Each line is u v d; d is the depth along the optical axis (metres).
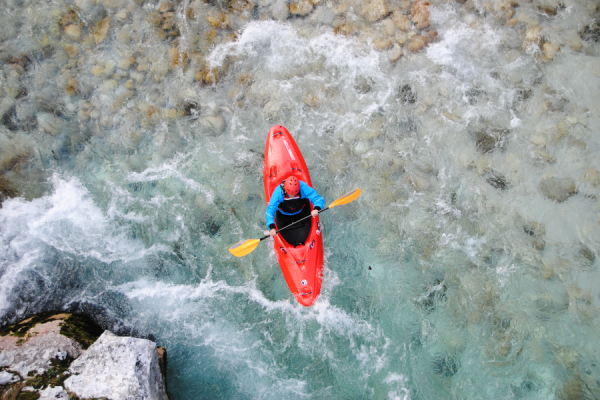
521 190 6.00
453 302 5.37
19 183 6.42
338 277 5.64
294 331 5.36
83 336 5.06
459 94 6.80
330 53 7.23
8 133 6.73
